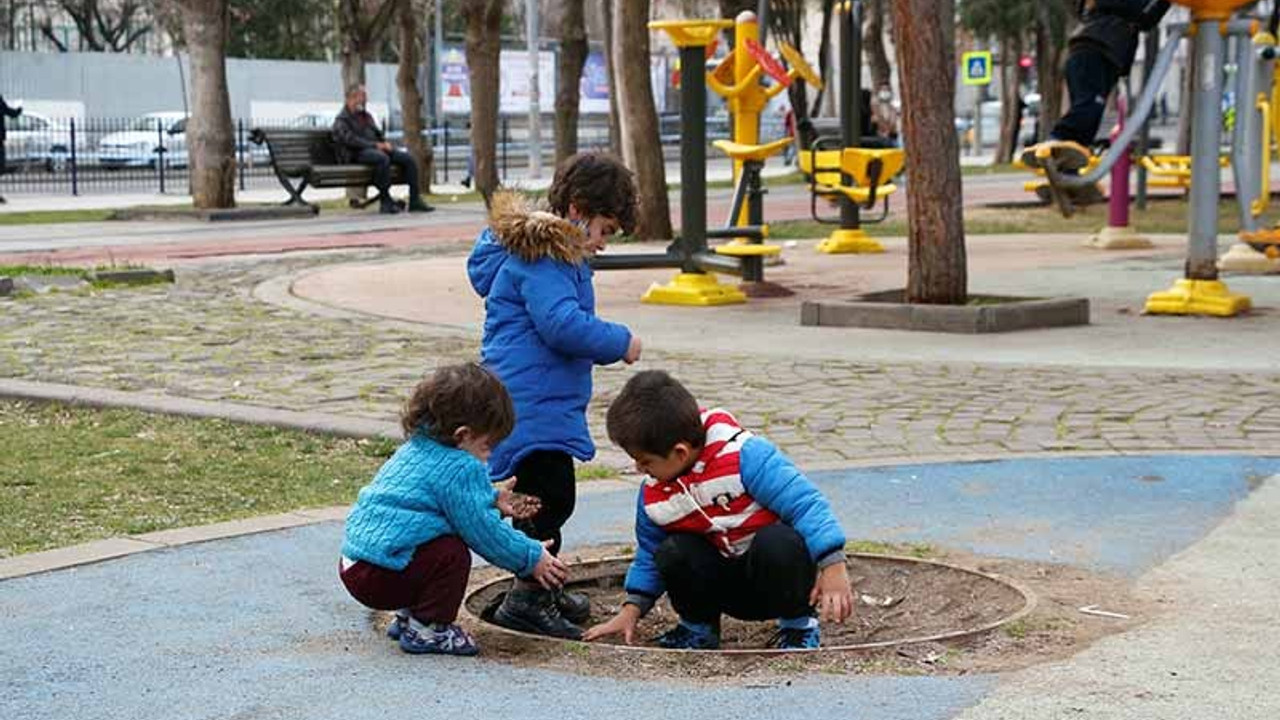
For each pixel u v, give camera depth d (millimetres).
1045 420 9023
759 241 15398
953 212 12883
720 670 4922
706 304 14312
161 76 54844
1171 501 7137
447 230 24484
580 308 5457
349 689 4770
